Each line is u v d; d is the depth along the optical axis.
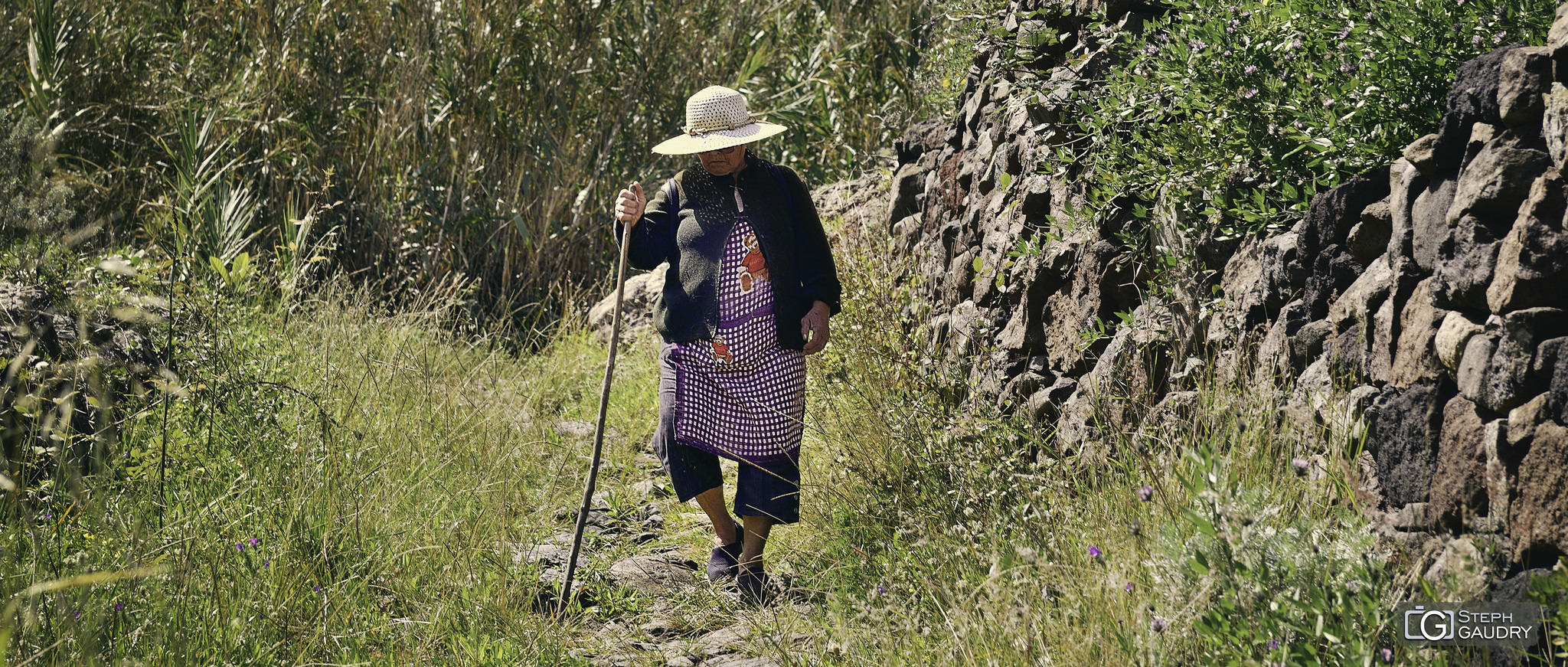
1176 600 2.40
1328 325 2.84
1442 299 2.36
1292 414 2.85
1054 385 3.93
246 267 5.41
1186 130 3.39
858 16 11.43
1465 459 2.21
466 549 3.62
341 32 9.95
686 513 4.56
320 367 5.32
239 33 9.88
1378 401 2.52
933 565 3.21
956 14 5.65
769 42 10.91
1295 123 3.00
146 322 4.37
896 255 5.79
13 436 3.51
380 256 9.10
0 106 7.60
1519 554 2.05
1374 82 2.86
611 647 3.29
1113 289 3.74
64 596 2.58
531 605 3.46
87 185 8.10
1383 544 2.41
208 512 3.37
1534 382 2.06
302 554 3.27
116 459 3.57
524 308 9.34
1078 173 3.96
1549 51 2.17
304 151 9.58
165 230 7.53
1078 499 3.23
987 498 3.46
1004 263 4.26
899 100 9.53
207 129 7.79
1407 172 2.55
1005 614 2.71
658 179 10.29
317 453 3.96
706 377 3.68
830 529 3.90
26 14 8.38
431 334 6.90
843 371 4.79
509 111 10.27
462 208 9.59
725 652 3.26
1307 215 2.94
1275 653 2.06
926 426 3.95
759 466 3.66
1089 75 4.05
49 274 4.50
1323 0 3.13
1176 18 3.80
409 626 3.13
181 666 2.62
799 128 10.86
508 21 10.05
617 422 6.05
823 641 3.09
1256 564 2.23
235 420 4.10
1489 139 2.27
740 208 3.67
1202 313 3.31
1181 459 2.88
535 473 4.84
